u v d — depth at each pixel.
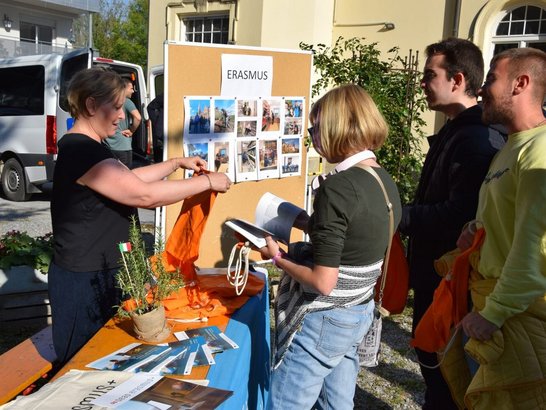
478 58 2.53
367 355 2.21
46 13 16.89
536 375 1.84
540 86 1.94
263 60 4.45
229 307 2.45
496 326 1.84
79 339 2.29
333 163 2.08
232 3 10.60
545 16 9.12
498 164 2.02
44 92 8.38
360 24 10.45
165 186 2.23
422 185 2.69
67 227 2.23
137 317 2.07
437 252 2.56
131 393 1.66
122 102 2.28
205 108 4.22
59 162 2.23
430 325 2.28
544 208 1.75
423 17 9.90
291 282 2.11
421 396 3.49
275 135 4.67
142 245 2.19
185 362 1.91
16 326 4.03
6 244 4.08
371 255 1.98
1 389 2.36
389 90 5.56
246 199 4.61
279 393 2.07
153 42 12.04
